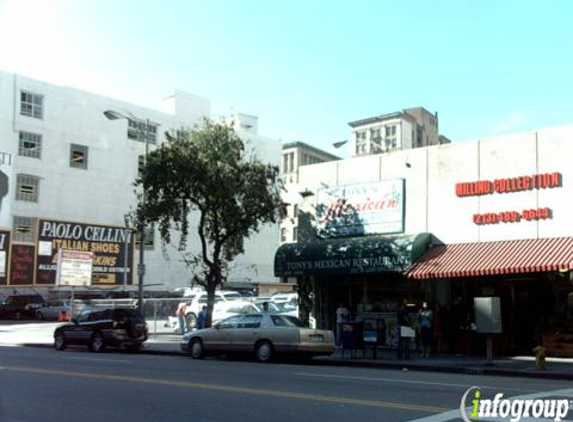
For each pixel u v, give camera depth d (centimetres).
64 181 5281
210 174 2327
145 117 5819
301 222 2523
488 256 1933
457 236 2098
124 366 1700
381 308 2316
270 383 1301
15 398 1090
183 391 1170
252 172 2439
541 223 1931
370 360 1883
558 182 1906
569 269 1744
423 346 2019
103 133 5556
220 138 2406
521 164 1992
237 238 2548
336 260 2228
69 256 4825
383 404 1014
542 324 2002
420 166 2214
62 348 2492
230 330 1998
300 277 2458
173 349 2378
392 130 9619
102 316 2434
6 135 4984
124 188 5647
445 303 2169
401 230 2223
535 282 2025
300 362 1941
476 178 2083
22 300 4803
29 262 5003
